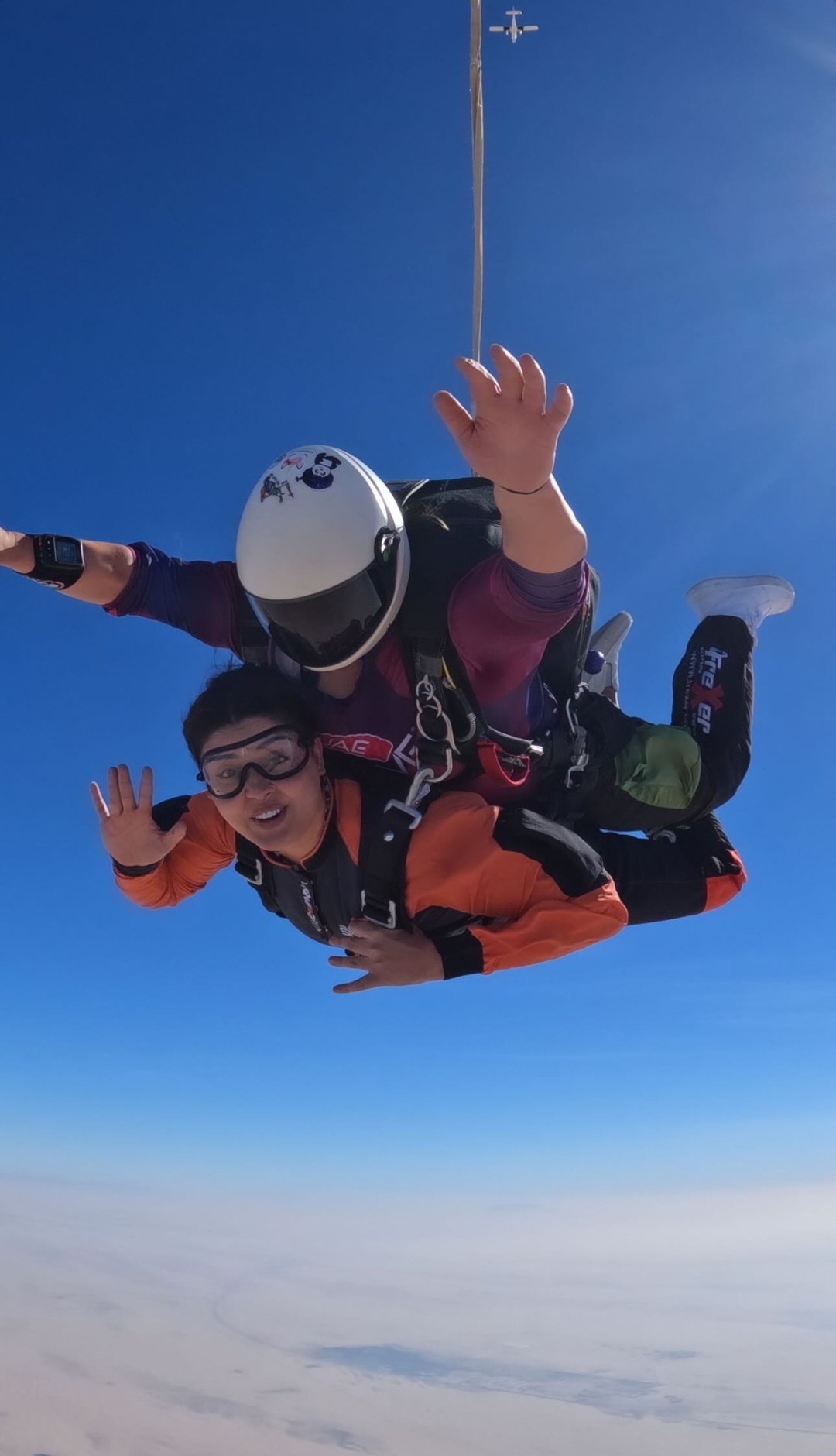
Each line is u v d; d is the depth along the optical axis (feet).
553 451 3.22
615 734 5.23
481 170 5.97
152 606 4.90
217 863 5.41
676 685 5.97
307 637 4.24
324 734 4.64
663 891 5.32
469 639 4.03
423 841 4.28
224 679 4.58
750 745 5.71
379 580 4.13
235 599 4.85
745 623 5.92
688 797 5.29
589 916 4.31
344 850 4.52
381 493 4.27
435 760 4.27
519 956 4.26
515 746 4.48
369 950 4.30
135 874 5.10
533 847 4.29
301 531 4.07
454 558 4.29
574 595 3.78
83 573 4.68
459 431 3.26
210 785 4.59
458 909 4.39
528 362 3.05
